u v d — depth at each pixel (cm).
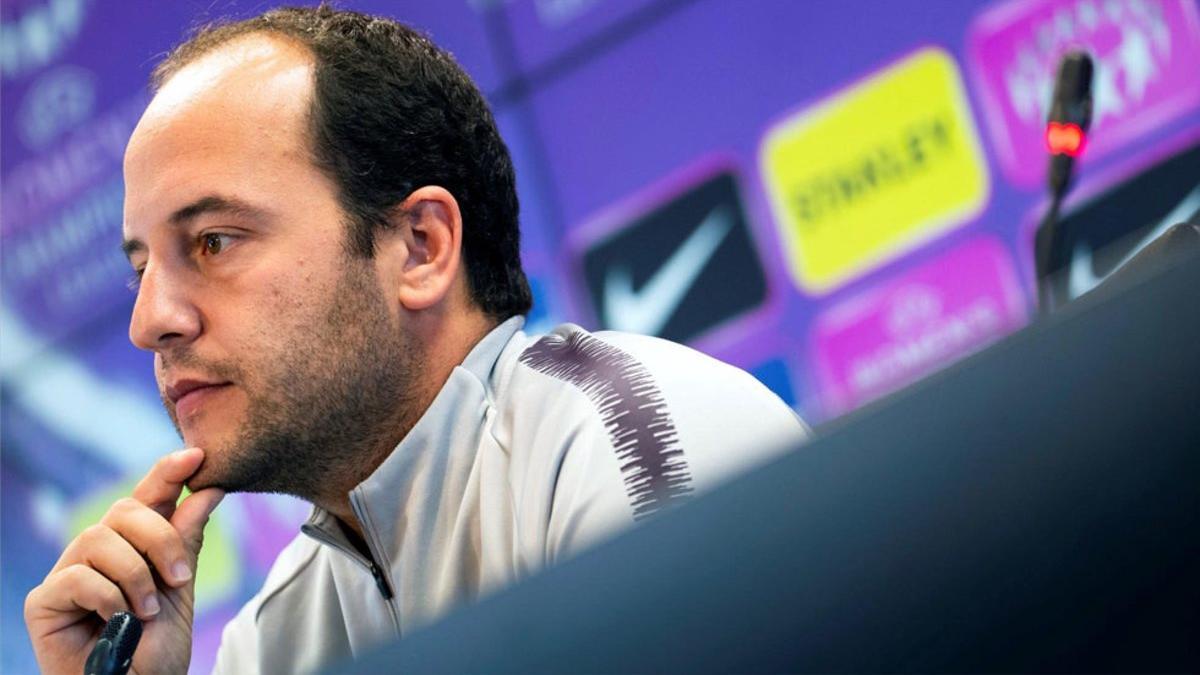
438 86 477
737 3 984
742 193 991
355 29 473
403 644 111
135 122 1165
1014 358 102
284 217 441
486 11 1049
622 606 105
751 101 987
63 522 1232
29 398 1236
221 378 440
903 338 954
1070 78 534
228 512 1150
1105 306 102
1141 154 900
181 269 442
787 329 983
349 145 452
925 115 948
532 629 106
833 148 967
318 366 443
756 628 101
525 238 1043
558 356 459
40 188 1212
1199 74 884
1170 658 97
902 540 101
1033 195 920
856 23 959
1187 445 98
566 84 1031
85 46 1178
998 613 100
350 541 481
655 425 415
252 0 533
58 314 1219
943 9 940
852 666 100
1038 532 100
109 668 403
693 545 104
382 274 456
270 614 509
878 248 959
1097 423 100
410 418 462
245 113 446
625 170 1020
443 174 471
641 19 1012
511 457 435
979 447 101
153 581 462
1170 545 98
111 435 1211
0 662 1247
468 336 473
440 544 448
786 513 103
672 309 1012
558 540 406
